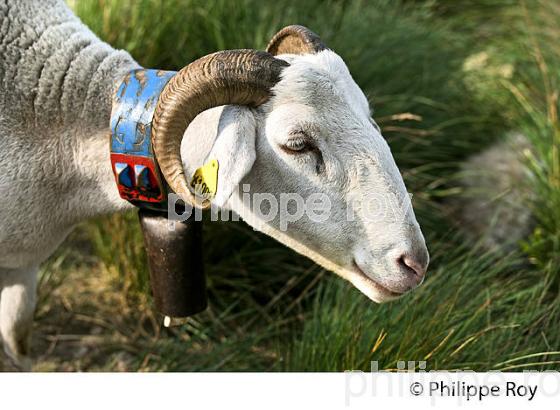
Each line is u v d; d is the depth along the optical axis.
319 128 1.06
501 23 2.25
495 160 1.84
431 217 1.70
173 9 1.66
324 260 1.13
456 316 1.31
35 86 1.17
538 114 1.75
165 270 1.18
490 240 1.70
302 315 1.54
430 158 1.83
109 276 1.66
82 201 1.20
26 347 1.37
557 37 1.95
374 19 1.94
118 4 1.62
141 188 1.11
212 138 1.09
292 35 1.14
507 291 1.42
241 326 1.59
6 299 1.31
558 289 1.50
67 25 1.21
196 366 1.46
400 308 1.34
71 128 1.17
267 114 1.06
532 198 1.69
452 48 2.10
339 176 1.07
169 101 1.04
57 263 1.64
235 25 1.69
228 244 1.63
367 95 1.67
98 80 1.17
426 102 1.81
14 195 1.16
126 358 1.52
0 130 1.15
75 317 1.59
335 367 1.31
